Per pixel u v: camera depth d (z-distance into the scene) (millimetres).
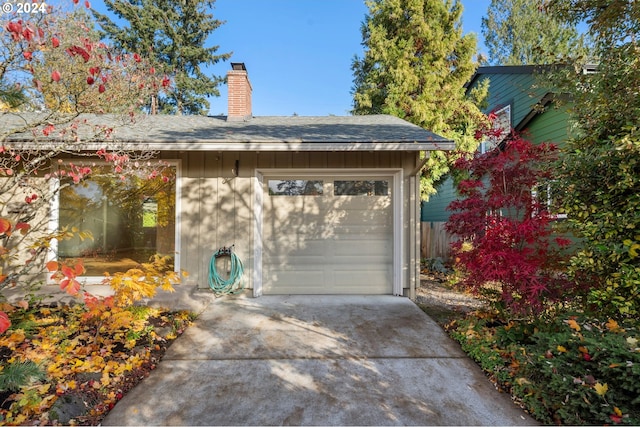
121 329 3883
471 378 3158
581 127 3701
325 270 6152
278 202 6152
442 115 10484
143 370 3209
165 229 6000
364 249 6188
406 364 3414
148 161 5250
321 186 6188
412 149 5262
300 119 8031
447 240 9828
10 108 4641
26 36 2779
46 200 4426
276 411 2639
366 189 6211
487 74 11594
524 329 3574
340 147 5258
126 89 4500
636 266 2980
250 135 5777
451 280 6914
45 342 3350
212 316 4809
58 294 4883
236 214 5922
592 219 3311
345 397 2830
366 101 11602
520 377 2926
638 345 2453
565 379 2492
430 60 10844
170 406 2686
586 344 2617
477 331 3932
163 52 20703
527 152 3943
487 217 3992
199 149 5289
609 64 3449
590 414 2371
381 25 11133
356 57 14406
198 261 5879
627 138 2832
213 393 2873
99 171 5895
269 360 3479
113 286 3578
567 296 3557
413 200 5949
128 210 6020
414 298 5859
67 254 5855
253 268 5887
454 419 2559
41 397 2527
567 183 3508
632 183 2934
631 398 2305
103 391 2785
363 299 5789
